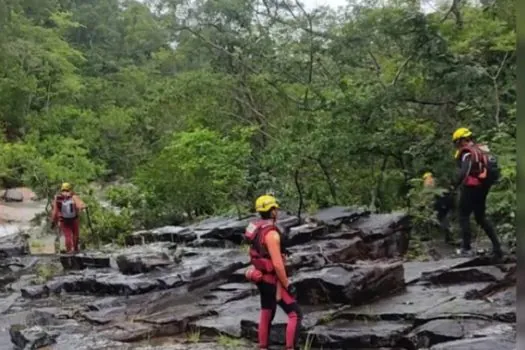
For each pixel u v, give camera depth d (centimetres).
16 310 880
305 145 1322
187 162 1609
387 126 1327
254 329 642
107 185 3070
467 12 1395
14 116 3772
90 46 6234
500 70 1228
